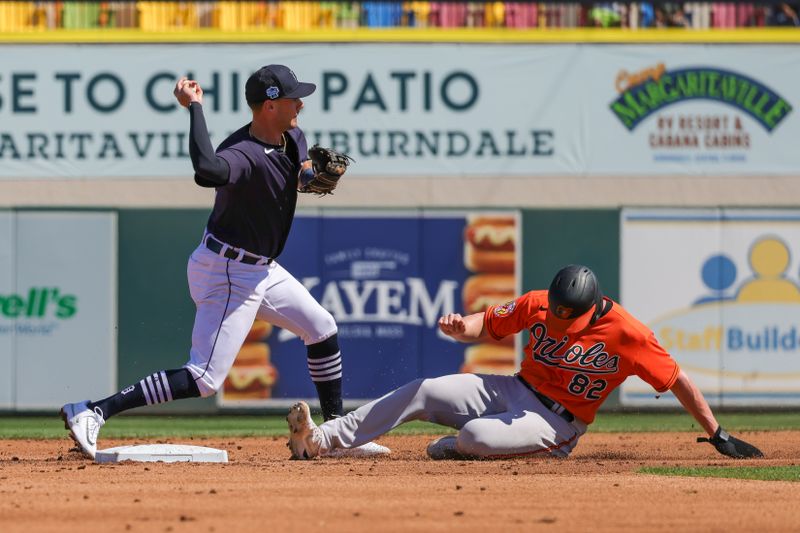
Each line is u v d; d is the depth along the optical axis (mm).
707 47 52219
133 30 51500
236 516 16312
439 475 21203
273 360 47031
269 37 51438
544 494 18672
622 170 52188
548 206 48500
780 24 55062
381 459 24688
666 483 20312
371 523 15828
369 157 51688
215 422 44594
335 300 47844
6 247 47406
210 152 21359
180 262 47781
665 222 48656
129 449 24469
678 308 48594
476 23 54969
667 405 47406
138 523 15758
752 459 25328
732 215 48656
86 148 51625
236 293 22891
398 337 47875
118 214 47719
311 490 18922
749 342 48531
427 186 51781
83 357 47344
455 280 48156
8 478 20594
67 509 16875
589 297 22250
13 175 51625
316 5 55188
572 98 52125
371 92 51594
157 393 22875
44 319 47406
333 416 24906
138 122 51562
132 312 47562
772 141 52312
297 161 22953
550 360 23250
